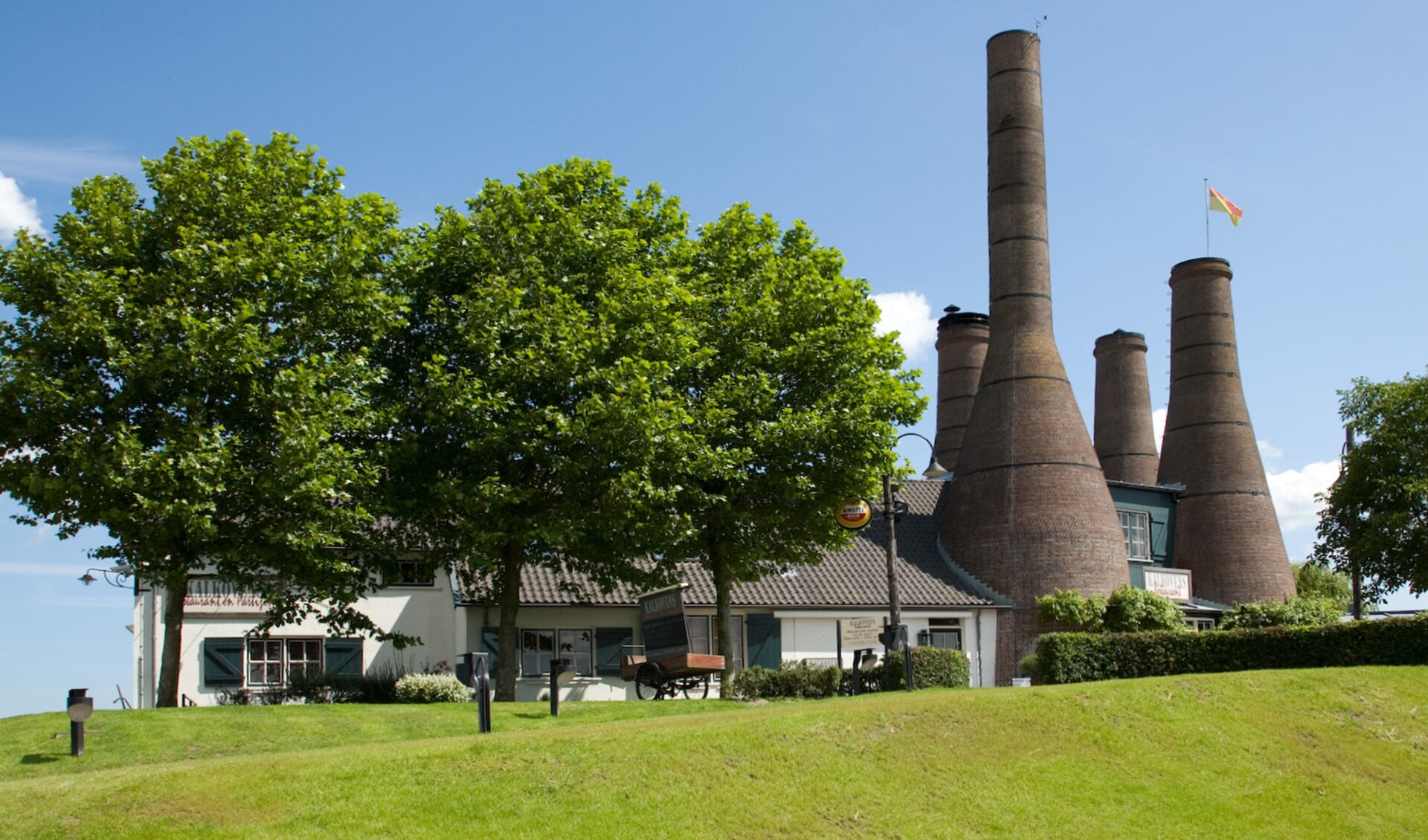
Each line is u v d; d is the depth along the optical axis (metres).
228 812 12.34
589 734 14.80
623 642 33.00
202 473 20.09
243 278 21.34
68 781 13.38
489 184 25.98
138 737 17.34
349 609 24.08
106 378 21.11
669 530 24.19
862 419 26.53
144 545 21.42
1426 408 36.06
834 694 26.77
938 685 27.33
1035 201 42.38
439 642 33.03
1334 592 70.12
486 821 12.47
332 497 22.30
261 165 23.14
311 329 22.36
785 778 14.05
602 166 26.75
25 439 20.89
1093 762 15.55
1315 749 16.89
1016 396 40.31
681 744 14.43
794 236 29.70
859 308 28.09
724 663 24.47
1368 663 22.47
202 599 30.91
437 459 24.23
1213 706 17.78
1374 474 36.94
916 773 14.59
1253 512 46.88
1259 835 14.30
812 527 27.66
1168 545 47.91
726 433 25.69
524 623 32.38
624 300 24.28
